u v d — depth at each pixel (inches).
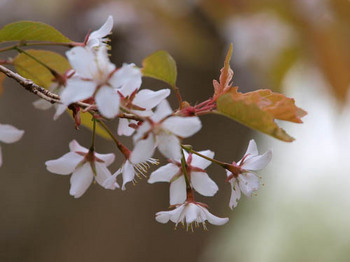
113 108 23.5
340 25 39.0
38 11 46.5
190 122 23.4
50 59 25.4
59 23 46.5
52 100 24.6
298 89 46.8
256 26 43.8
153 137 23.4
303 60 42.4
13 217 45.6
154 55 23.8
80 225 46.3
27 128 46.0
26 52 25.3
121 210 46.7
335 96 38.6
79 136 46.1
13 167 45.9
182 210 24.8
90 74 23.5
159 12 46.5
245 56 44.9
